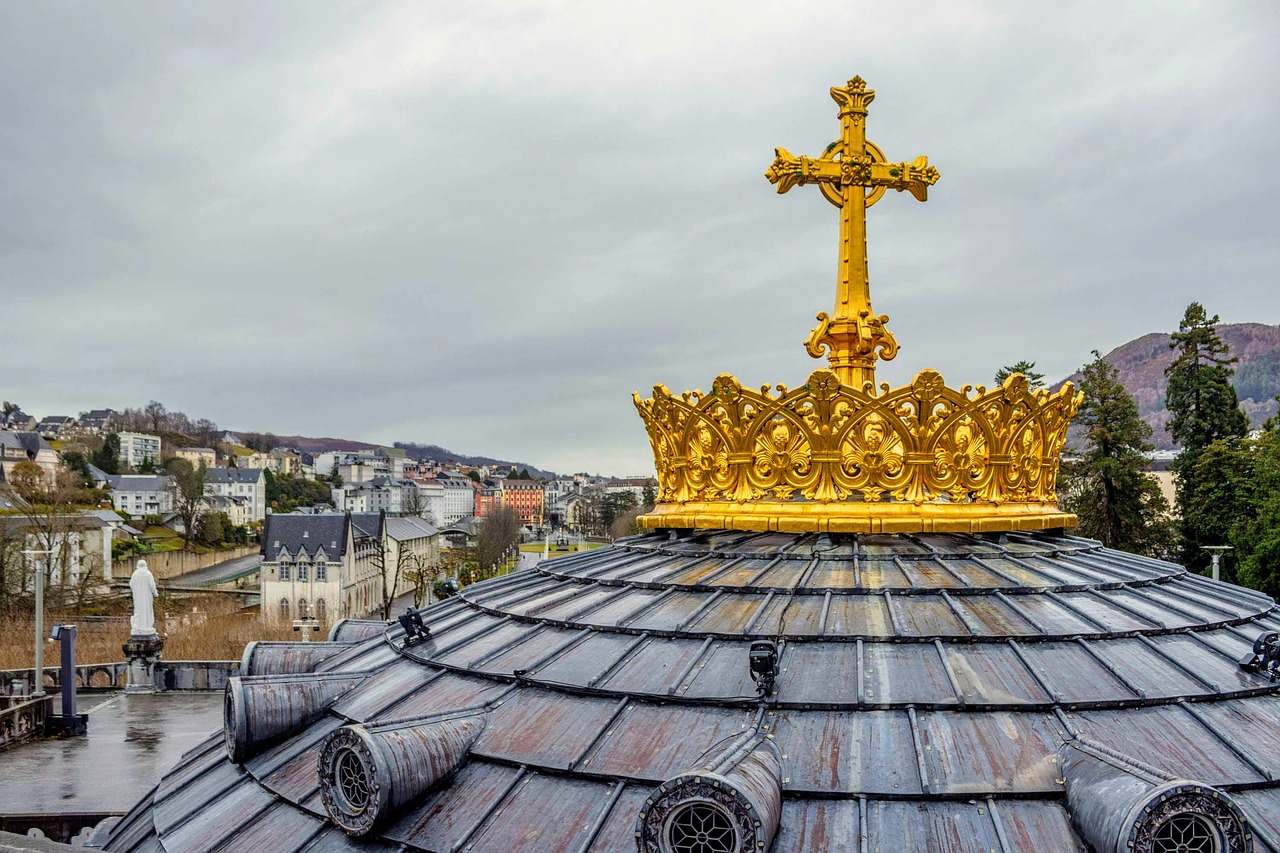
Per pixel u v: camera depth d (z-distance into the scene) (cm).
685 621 991
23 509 10300
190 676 4547
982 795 767
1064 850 728
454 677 1054
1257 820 754
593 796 814
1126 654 928
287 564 11962
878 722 833
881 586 1014
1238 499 5831
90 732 3744
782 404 1144
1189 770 791
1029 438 1209
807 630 944
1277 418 6166
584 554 1412
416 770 841
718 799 691
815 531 1116
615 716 885
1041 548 1177
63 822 2658
